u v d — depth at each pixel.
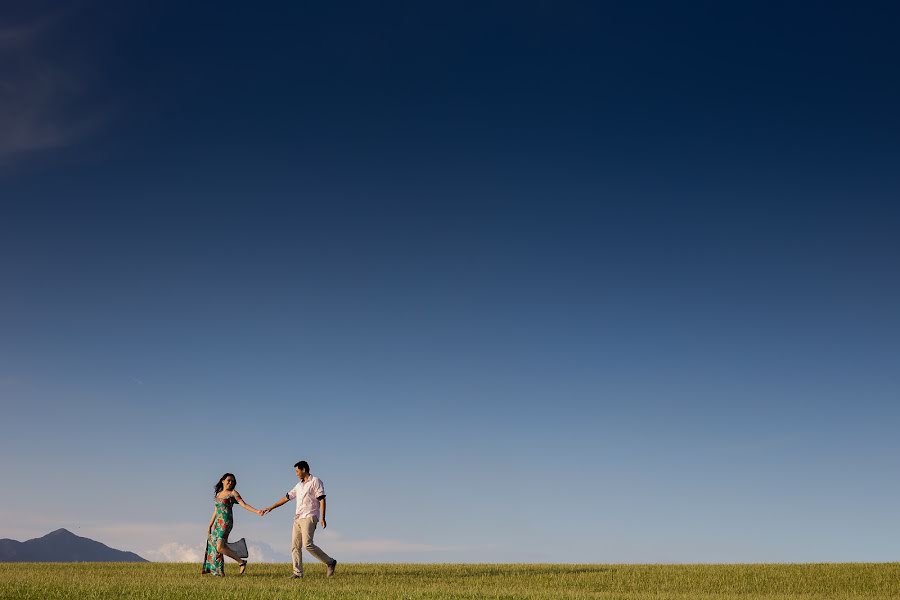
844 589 23.05
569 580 23.03
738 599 18.70
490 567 27.16
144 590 15.47
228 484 21.58
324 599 14.62
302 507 21.06
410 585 19.42
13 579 17.77
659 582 23.38
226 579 19.50
